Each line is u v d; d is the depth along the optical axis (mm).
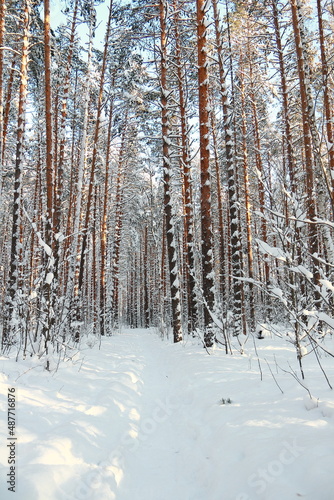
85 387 4668
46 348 5164
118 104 17375
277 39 12086
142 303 41219
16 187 9961
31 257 13188
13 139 16203
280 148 13805
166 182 11859
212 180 19859
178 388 5574
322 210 6820
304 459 2229
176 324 11523
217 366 5863
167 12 11453
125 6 12664
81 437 2908
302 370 4488
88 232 13422
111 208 24484
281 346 8320
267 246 3291
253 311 11797
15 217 9805
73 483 2260
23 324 5609
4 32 9836
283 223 3754
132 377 6023
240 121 15406
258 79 14602
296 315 3924
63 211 19297
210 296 8484
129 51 14031
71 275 11828
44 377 4637
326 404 3020
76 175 18938
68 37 13617
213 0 12227
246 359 6363
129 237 34969
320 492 1900
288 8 11406
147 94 15203
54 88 15367
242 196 15984
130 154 21828
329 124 8250
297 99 12344
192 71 13602
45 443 2574
